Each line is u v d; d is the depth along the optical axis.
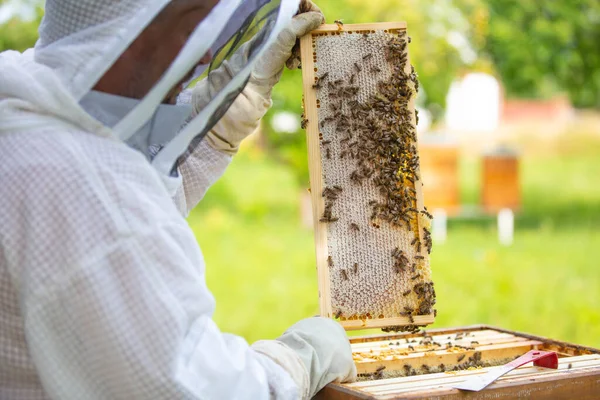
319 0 7.93
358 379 1.98
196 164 2.01
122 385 1.37
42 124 1.43
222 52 1.85
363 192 1.99
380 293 1.96
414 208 1.98
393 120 2.01
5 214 1.38
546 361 1.86
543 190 14.59
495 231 10.60
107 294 1.35
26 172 1.39
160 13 1.47
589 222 11.15
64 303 1.35
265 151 12.46
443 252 8.88
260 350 1.66
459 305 6.36
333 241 1.96
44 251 1.35
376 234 1.98
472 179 15.84
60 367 1.37
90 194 1.38
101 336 1.35
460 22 8.96
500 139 15.66
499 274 7.55
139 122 1.50
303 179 11.56
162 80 1.47
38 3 7.17
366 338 2.29
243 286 7.48
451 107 11.13
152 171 1.49
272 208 11.54
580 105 17.77
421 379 1.75
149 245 1.40
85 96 1.48
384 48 2.04
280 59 2.02
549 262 8.20
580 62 11.12
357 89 2.00
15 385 1.47
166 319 1.38
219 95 1.58
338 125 1.99
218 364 1.47
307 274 8.01
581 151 17.39
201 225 10.48
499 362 2.12
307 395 1.66
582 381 1.75
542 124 16.67
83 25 1.47
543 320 5.83
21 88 1.44
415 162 2.00
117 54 1.44
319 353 1.73
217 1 1.51
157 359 1.36
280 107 9.50
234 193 11.70
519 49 10.59
